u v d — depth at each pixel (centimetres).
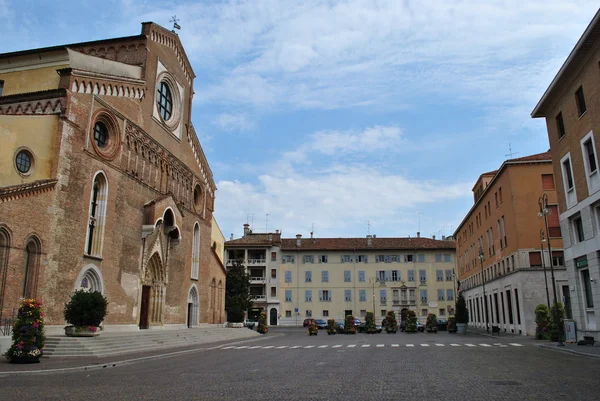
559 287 4350
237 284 6706
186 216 4250
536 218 4522
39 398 1112
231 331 4341
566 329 3059
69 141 2670
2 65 3459
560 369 1634
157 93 3862
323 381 1362
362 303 8612
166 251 3794
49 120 2592
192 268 4444
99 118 3011
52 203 2508
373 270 8725
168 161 3909
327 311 8600
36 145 2502
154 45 3747
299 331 6544
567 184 3189
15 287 2239
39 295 2380
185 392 1184
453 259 8731
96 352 2239
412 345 3078
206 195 4797
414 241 9069
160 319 3681
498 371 1579
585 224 2908
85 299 2461
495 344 3116
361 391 1168
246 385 1298
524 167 4650
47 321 2431
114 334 2772
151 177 3606
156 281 3706
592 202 2806
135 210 3338
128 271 3206
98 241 2911
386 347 2900
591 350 2377
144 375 1573
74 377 1535
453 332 5522
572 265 3122
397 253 8781
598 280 2775
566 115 3123
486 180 6300
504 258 5056
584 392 1132
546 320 3616
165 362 2062
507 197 4797
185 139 4300
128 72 3466
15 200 2275
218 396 1116
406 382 1324
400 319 8519
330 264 8762
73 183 2678
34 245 2402
